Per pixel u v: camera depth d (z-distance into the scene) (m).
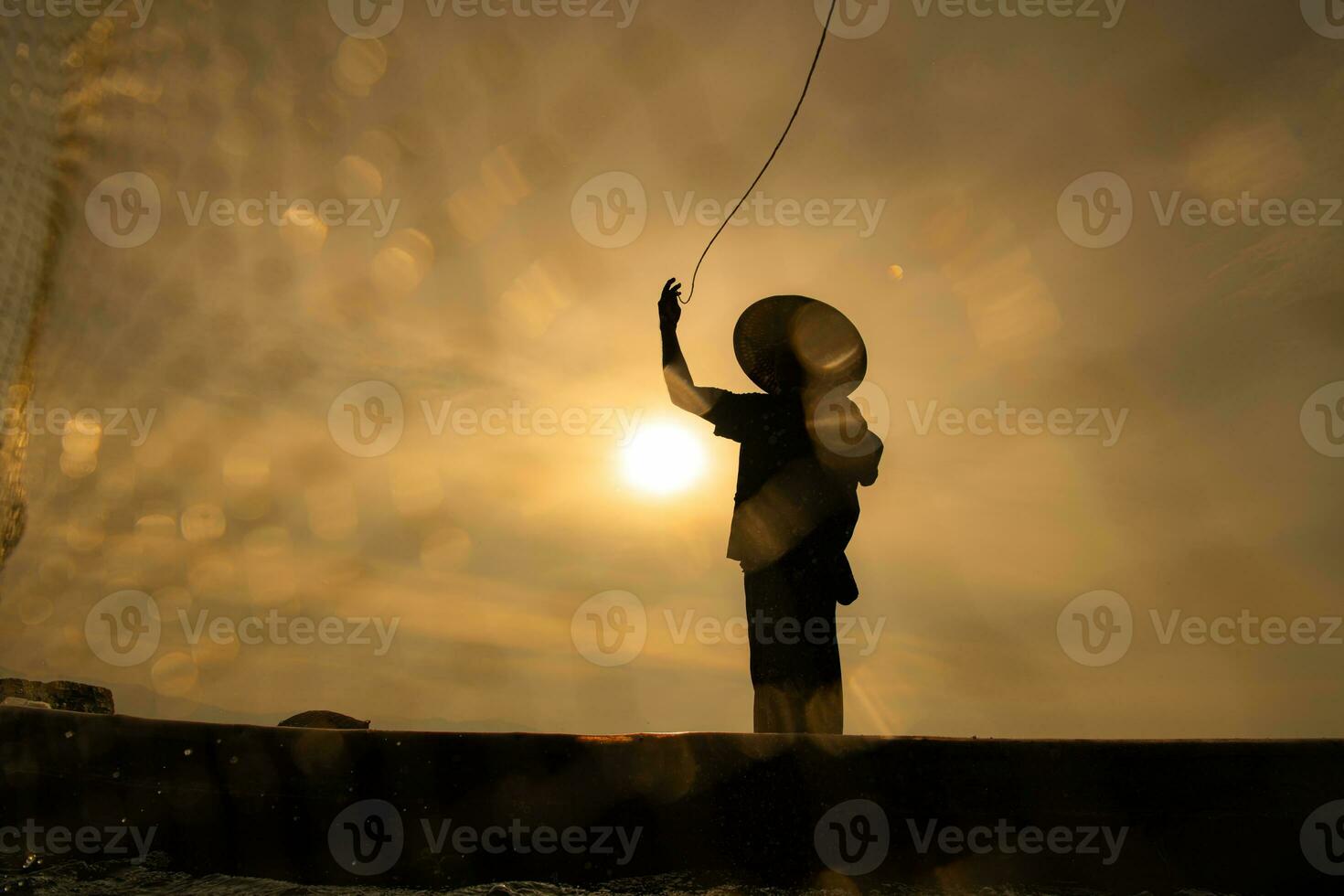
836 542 3.66
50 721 2.49
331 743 2.32
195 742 2.39
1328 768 2.17
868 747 2.21
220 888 2.15
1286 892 2.10
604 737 2.26
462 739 2.29
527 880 2.19
